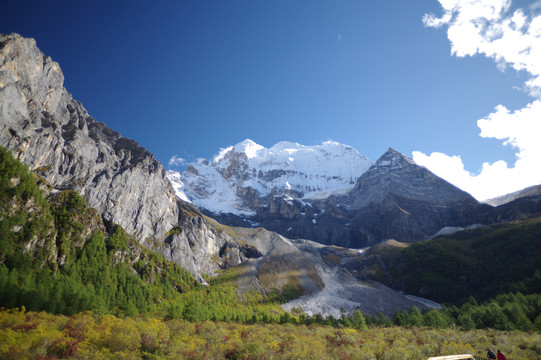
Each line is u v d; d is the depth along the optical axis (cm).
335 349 6394
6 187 12800
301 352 5834
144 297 14700
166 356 5034
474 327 11094
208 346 5931
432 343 7112
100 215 18300
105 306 11256
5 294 8725
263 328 10144
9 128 15612
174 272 18888
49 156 17612
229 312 14512
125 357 4575
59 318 6981
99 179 19562
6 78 16600
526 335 8181
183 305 13850
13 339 4397
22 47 18350
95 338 5056
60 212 15112
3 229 11562
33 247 12188
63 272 12644
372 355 6019
